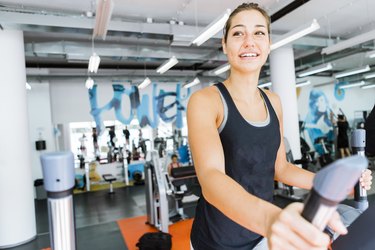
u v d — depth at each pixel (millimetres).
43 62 8344
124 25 5145
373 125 1276
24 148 4672
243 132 965
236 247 1062
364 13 5949
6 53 4570
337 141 10016
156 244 3719
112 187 9211
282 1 5125
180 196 5207
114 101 10195
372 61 10234
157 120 10672
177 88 11000
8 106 4523
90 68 5816
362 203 1128
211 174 743
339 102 12492
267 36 984
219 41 5789
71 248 454
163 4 5109
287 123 6922
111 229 4992
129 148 10133
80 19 4723
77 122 9750
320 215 339
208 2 5078
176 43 5637
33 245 4508
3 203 4438
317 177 325
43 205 7246
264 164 1023
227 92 1003
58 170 434
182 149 10586
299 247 364
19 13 4418
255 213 527
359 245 679
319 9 5684
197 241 1132
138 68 9555
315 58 9273
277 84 7004
